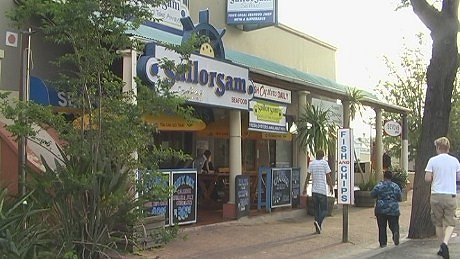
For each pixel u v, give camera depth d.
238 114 13.02
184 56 7.00
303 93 16.19
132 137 6.41
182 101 6.61
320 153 12.19
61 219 6.47
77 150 6.34
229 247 9.91
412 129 33.38
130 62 9.29
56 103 9.98
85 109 6.50
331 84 19.44
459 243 10.83
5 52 9.98
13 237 6.02
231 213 12.95
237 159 13.05
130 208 6.64
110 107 6.39
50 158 8.75
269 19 15.58
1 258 5.60
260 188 14.60
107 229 6.58
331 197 15.45
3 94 6.53
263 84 14.61
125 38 6.30
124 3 6.16
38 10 6.13
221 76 11.92
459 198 20.44
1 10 9.94
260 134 16.05
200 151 16.34
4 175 8.73
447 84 11.70
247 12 15.70
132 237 7.19
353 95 18.05
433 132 11.65
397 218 10.59
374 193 10.64
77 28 5.97
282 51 18.92
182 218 11.35
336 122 18.33
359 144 31.12
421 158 11.70
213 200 15.44
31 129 6.14
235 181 12.97
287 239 11.05
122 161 6.63
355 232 12.27
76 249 6.40
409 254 9.68
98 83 6.33
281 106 14.93
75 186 6.30
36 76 10.27
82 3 5.76
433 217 9.85
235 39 16.30
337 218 14.91
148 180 6.69
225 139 17.62
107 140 6.43
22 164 7.15
